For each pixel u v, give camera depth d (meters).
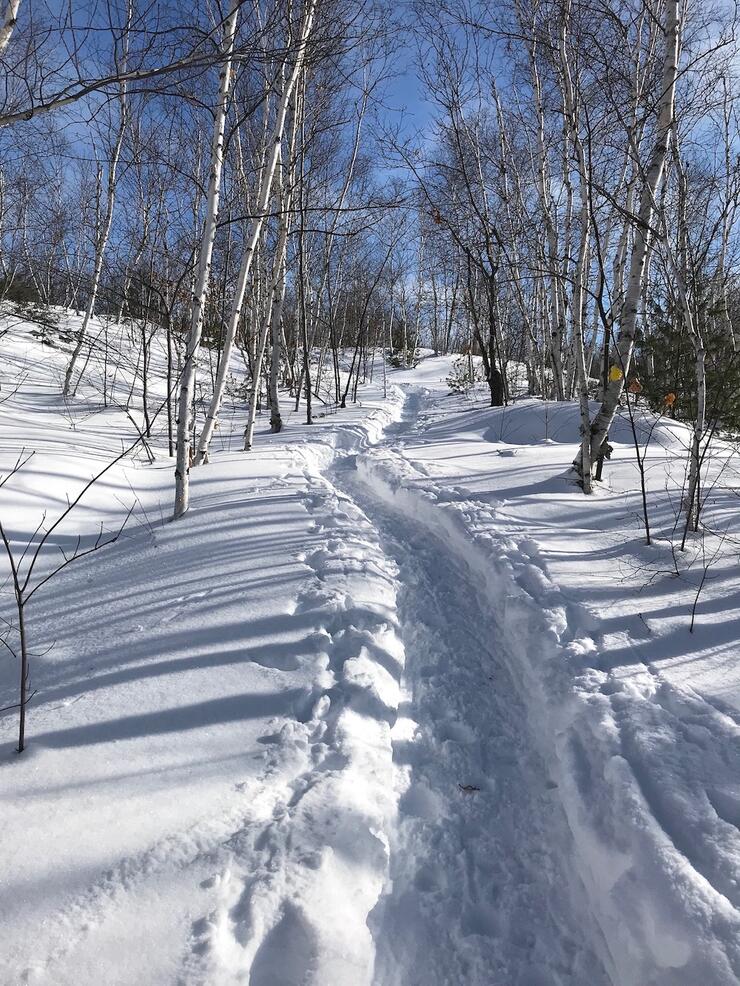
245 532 4.45
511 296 15.84
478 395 15.93
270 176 5.65
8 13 2.14
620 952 1.69
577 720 2.49
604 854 1.93
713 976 1.43
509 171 12.38
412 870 2.13
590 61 5.07
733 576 3.52
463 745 2.71
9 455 5.27
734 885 1.66
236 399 13.22
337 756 2.31
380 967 1.78
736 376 5.93
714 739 2.23
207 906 1.62
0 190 9.38
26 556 3.95
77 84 2.13
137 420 9.20
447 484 6.00
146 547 4.21
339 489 6.73
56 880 1.67
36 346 12.18
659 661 2.78
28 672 2.77
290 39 5.79
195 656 2.87
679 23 4.57
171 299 6.25
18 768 2.11
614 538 4.27
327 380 19.89
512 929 1.94
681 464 6.06
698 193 5.74
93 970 1.43
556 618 3.19
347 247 14.80
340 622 3.31
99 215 10.36
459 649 3.43
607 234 8.74
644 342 7.87
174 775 2.11
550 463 6.55
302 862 1.80
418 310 27.38
